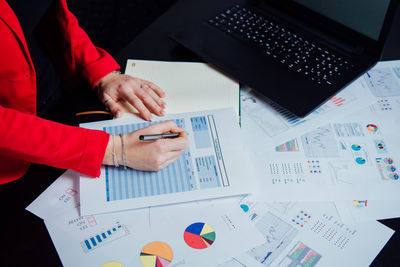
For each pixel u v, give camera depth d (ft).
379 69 2.97
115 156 2.36
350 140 2.54
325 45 2.94
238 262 1.98
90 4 7.29
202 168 2.39
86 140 2.31
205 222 2.15
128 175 2.38
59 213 2.20
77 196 2.29
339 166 2.40
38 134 2.22
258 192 2.29
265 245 2.04
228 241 2.06
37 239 2.09
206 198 2.25
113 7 7.22
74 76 3.26
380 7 2.59
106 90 2.79
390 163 2.40
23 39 2.45
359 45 2.84
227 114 2.68
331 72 2.77
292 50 2.94
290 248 2.02
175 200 2.24
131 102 2.72
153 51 3.17
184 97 2.82
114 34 6.66
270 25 3.15
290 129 2.62
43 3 2.71
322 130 2.61
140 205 2.23
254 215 2.18
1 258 2.01
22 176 2.37
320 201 2.24
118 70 3.00
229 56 2.97
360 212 2.18
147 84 2.84
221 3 3.43
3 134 2.15
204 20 3.29
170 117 2.68
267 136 2.58
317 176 2.35
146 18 6.96
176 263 1.98
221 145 2.50
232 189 2.28
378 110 2.71
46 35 3.08
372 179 2.32
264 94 2.70
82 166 2.30
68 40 2.95
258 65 2.88
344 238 2.06
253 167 2.41
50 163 2.29
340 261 1.96
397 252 1.99
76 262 1.99
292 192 2.29
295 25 3.11
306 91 2.68
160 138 2.41
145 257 2.00
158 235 2.10
